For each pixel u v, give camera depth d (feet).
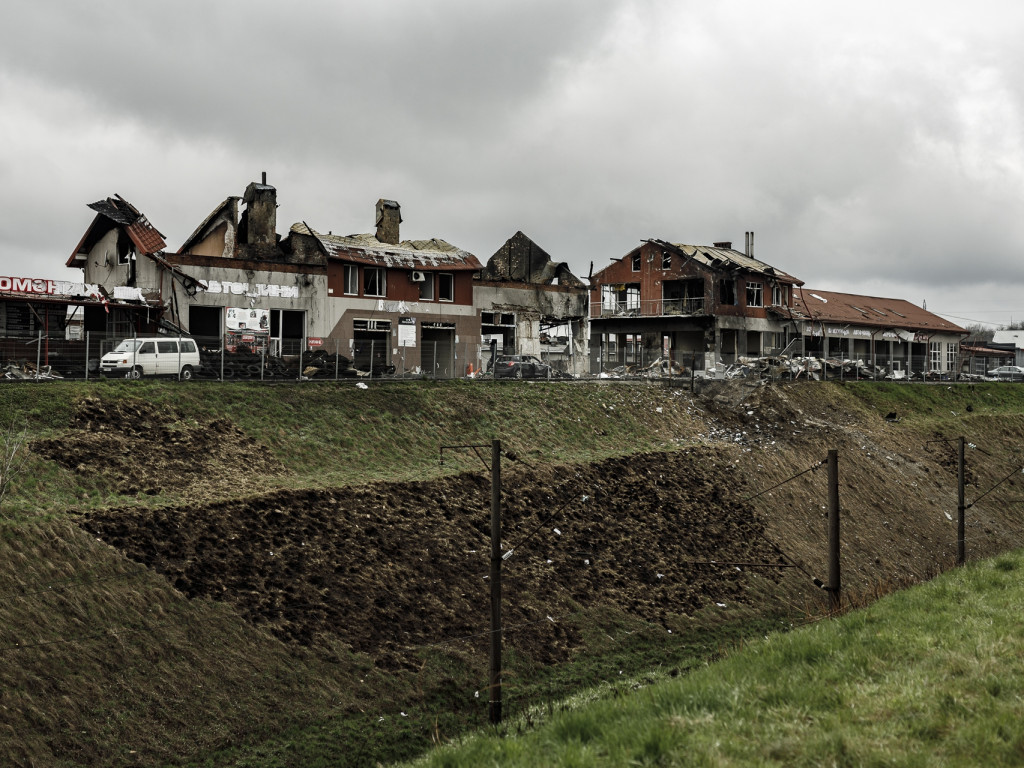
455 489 107.76
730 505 132.26
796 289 302.25
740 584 112.78
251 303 165.68
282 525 87.92
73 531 74.79
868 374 242.37
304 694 70.85
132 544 76.64
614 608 97.86
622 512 119.14
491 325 206.90
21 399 98.78
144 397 108.17
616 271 271.08
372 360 152.76
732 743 36.11
